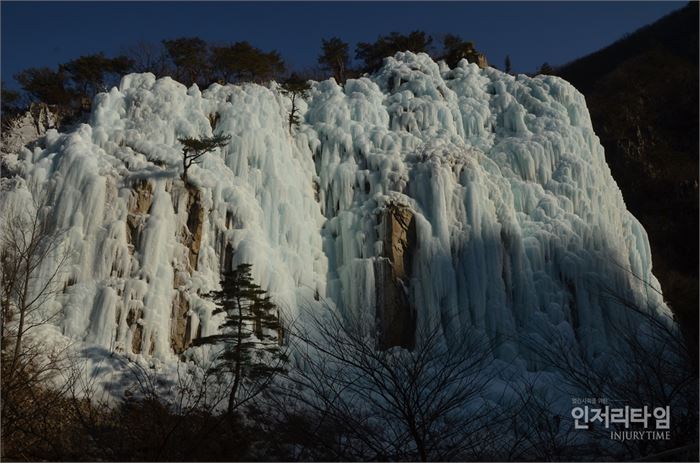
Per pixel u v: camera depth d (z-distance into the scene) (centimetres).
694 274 4803
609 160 6069
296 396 1283
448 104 3759
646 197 5625
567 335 2923
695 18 7606
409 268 2977
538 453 1271
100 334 2400
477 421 1486
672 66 6762
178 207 2769
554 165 3525
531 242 3169
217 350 2506
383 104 3791
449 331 2762
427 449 1147
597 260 3250
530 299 3027
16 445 1338
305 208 3152
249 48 4700
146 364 2358
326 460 1153
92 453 1330
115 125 3161
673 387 1259
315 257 3031
